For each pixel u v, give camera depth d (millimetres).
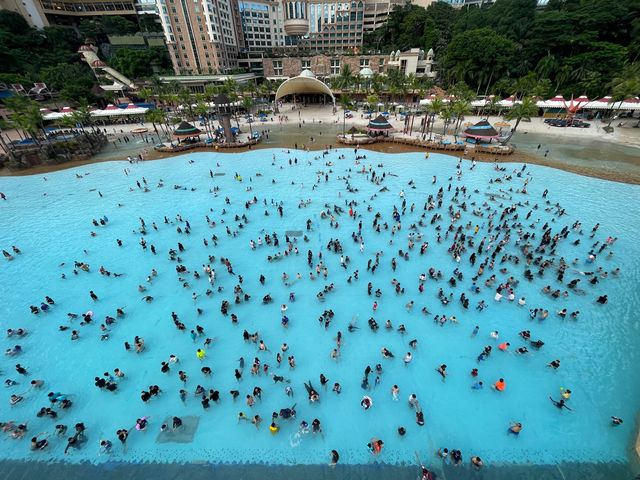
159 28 143375
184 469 15906
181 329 23375
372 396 18875
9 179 51250
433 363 20734
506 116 58281
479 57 91312
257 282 28031
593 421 17391
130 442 16922
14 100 63438
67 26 140625
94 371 20703
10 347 22547
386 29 136625
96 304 26109
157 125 88625
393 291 26609
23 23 111312
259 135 71875
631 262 28969
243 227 36469
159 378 20172
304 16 161000
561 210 36250
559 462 15750
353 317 24250
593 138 64375
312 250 32188
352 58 122188
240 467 15945
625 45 83312
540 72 87438
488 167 50875
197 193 45156
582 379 19531
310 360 21094
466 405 18312
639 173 46938
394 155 57906
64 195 45438
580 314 23797
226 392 19281
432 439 16828
